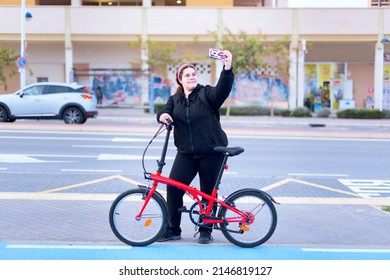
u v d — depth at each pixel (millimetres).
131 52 32281
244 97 31922
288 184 10461
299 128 23125
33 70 32531
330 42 31609
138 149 14969
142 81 30656
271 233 6070
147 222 6027
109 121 24422
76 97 21375
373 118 28266
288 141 17922
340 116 28531
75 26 29969
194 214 6191
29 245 6035
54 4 34625
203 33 30016
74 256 5652
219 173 5980
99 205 8133
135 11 30000
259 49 25781
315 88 33938
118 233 6039
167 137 6000
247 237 6086
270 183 10523
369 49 33625
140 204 6027
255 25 29906
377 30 30047
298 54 30250
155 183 6016
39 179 10406
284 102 31719
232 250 5977
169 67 31047
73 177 10672
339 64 33781
